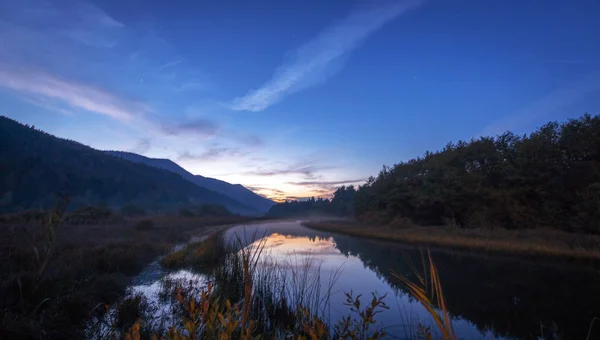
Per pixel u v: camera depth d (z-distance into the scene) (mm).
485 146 30469
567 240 19156
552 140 25875
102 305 7305
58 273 7500
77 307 6543
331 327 6047
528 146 26625
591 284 11383
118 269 11109
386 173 41781
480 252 18594
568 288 10867
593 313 8367
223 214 84812
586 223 21266
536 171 25203
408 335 6398
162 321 6441
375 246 22688
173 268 12539
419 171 36812
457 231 25141
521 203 25297
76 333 5684
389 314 7801
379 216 38656
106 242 15977
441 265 15047
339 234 34656
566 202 23797
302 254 18219
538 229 22797
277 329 4867
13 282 6105
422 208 33438
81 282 7750
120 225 28422
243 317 2369
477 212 26828
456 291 10438
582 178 23625
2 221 13102
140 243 16625
